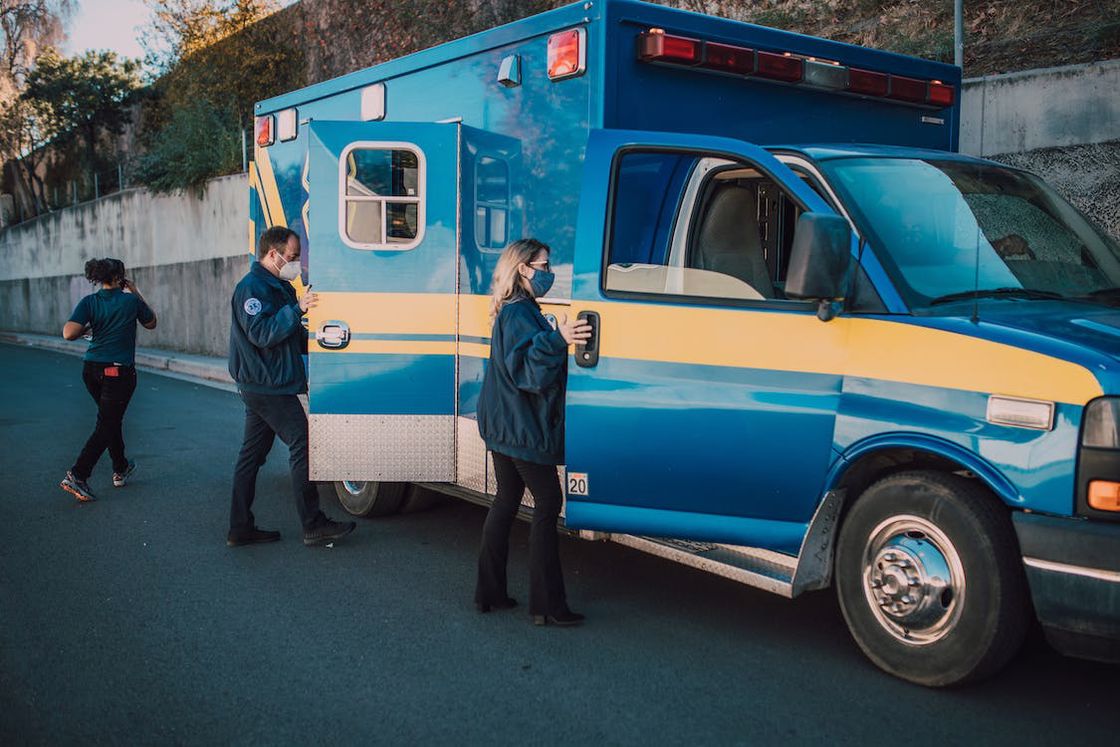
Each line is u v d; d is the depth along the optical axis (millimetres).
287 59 22938
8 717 4059
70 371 19141
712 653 4633
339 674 4453
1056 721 3887
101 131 32125
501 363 4828
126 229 25281
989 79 9133
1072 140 8633
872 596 4281
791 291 4059
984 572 3887
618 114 5016
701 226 4859
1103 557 3600
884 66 5855
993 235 4660
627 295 4707
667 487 4660
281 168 7961
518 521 7090
